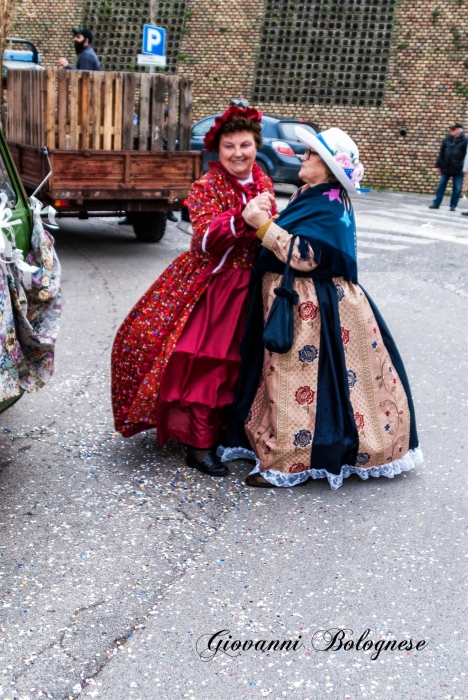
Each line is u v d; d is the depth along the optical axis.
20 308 3.66
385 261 9.86
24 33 22.86
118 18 22.19
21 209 3.88
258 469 4.02
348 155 3.61
